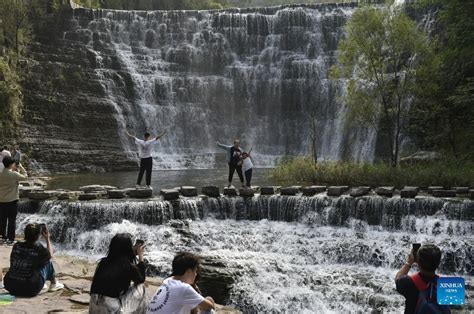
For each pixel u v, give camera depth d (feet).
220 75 132.46
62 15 121.08
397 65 82.17
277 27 133.39
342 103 118.52
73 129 109.60
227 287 38.42
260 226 50.55
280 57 131.03
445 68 80.18
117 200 52.08
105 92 117.39
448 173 61.52
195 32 134.82
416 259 17.33
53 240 49.90
